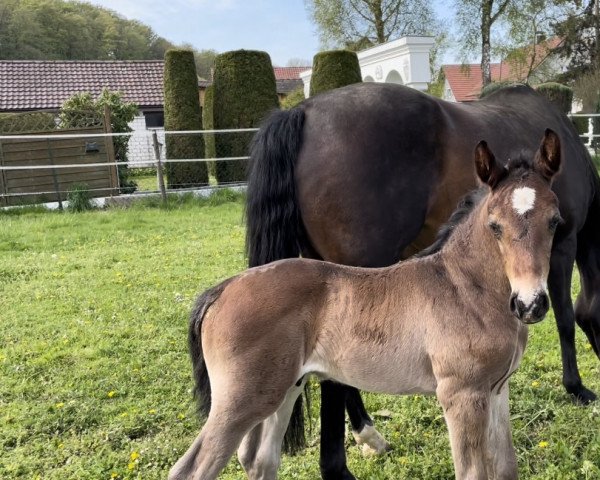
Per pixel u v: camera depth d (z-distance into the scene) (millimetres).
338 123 2984
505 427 2461
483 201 2322
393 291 2379
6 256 7426
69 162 11883
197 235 8469
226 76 12867
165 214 10141
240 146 12906
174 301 5531
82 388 3795
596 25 26453
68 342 4547
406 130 3008
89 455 3092
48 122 13984
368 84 3168
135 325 4914
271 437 2641
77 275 6488
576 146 3555
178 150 13023
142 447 3123
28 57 42750
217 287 2504
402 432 3238
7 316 5191
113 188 12133
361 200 2936
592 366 3979
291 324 2330
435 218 3135
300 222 3039
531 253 2055
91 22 47469
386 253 3010
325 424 2729
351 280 2422
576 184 3385
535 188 2117
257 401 2324
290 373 2348
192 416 3418
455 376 2256
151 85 25156
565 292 3434
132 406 3559
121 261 7129
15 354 4344
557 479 2691
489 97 3752
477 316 2266
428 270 2400
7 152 11336
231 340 2322
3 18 42031
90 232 8734
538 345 4258
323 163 2949
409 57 13398
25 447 3146
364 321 2355
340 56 12992
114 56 48594
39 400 3668
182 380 3922
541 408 3357
